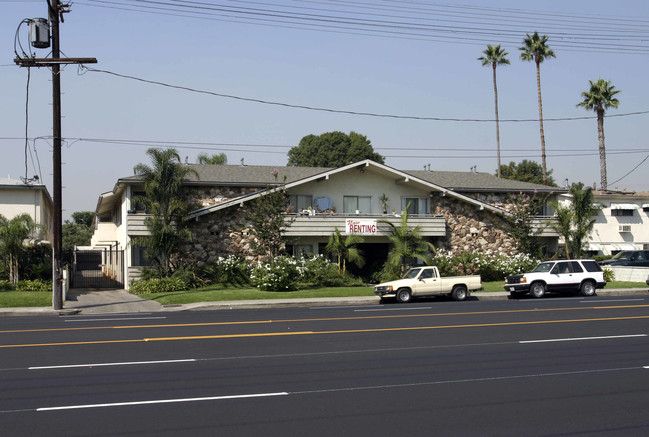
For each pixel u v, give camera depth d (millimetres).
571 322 18281
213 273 32188
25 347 14242
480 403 9117
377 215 35781
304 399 9320
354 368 11680
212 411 8641
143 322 19422
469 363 12148
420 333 16250
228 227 33656
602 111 55031
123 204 34656
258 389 9969
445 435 7578
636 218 49969
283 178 35312
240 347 14125
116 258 39281
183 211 31156
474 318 19547
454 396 9531
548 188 40562
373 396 9523
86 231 89438
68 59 23578
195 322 19297
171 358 12727
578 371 11391
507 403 9125
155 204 30266
